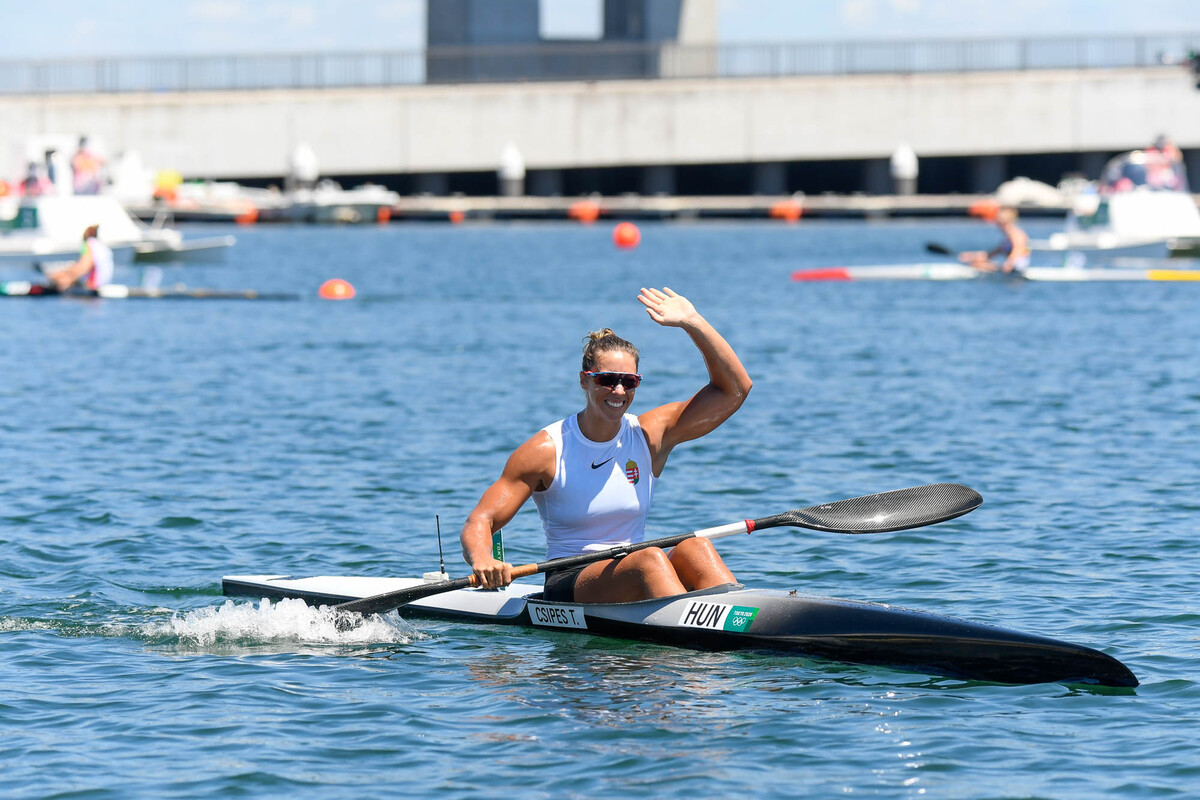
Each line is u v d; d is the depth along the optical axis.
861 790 21.38
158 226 161.50
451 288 126.12
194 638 29.59
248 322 97.94
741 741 23.39
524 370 73.12
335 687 26.34
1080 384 67.88
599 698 25.58
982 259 130.38
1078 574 34.16
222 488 45.00
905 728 23.98
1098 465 48.25
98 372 72.62
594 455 28.89
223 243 152.50
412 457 50.22
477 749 23.08
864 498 30.31
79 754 22.88
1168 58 155.88
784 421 57.88
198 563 36.00
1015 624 30.03
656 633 28.70
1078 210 146.25
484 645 29.14
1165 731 23.64
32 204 137.12
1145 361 76.19
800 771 22.11
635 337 89.44
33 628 30.30
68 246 137.12
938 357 78.50
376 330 92.81
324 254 172.50
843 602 28.19
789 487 45.19
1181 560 35.28
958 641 26.56
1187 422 56.91
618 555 28.83
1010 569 34.75
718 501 43.28
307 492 44.44
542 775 21.97
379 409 60.97
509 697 25.66
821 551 37.03
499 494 28.56
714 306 109.38
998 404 62.03
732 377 29.08
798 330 92.56
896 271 135.12
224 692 26.02
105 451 51.31
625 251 177.00
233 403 62.69
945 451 51.12
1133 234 141.38
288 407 61.56
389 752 22.94
